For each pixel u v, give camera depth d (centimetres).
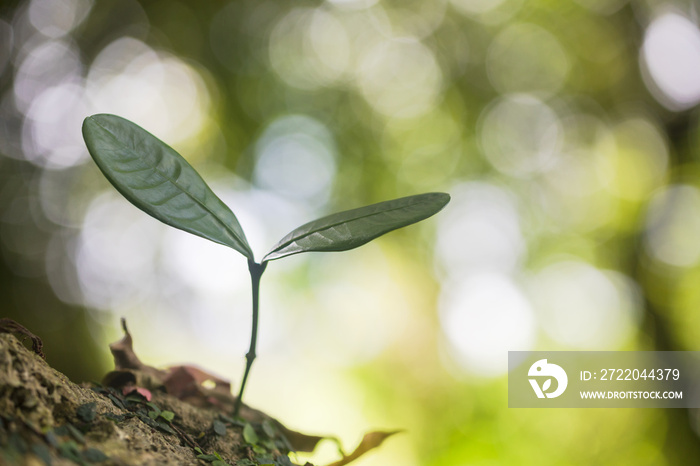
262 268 87
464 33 822
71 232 588
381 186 807
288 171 768
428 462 565
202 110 753
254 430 103
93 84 673
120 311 552
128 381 95
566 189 710
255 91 790
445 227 751
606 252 653
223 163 750
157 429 82
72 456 60
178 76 751
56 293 530
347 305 679
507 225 736
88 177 620
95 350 424
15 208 566
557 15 745
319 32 824
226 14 782
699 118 596
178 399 102
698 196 590
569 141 728
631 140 656
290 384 582
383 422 591
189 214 82
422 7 838
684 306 564
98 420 72
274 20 807
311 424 527
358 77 830
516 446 545
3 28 611
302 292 666
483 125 794
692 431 495
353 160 809
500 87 792
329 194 790
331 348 646
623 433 518
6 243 540
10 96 602
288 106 800
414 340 687
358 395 614
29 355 70
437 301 713
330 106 820
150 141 85
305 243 85
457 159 801
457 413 594
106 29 696
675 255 585
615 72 693
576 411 532
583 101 725
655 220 612
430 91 826
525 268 698
